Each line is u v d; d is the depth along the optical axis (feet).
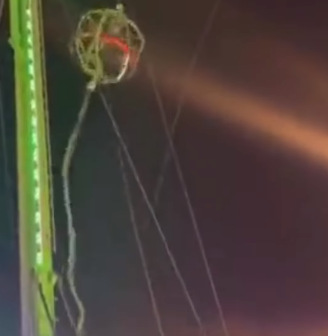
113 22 63.57
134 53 64.39
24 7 57.57
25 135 55.93
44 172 55.83
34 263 53.93
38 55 57.47
